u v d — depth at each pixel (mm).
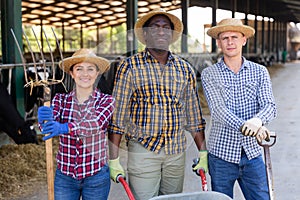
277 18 26016
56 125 1934
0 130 4207
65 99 2045
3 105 4094
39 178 3787
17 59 4906
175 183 2244
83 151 2014
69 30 18719
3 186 3529
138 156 2146
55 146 4590
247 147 2154
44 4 13789
